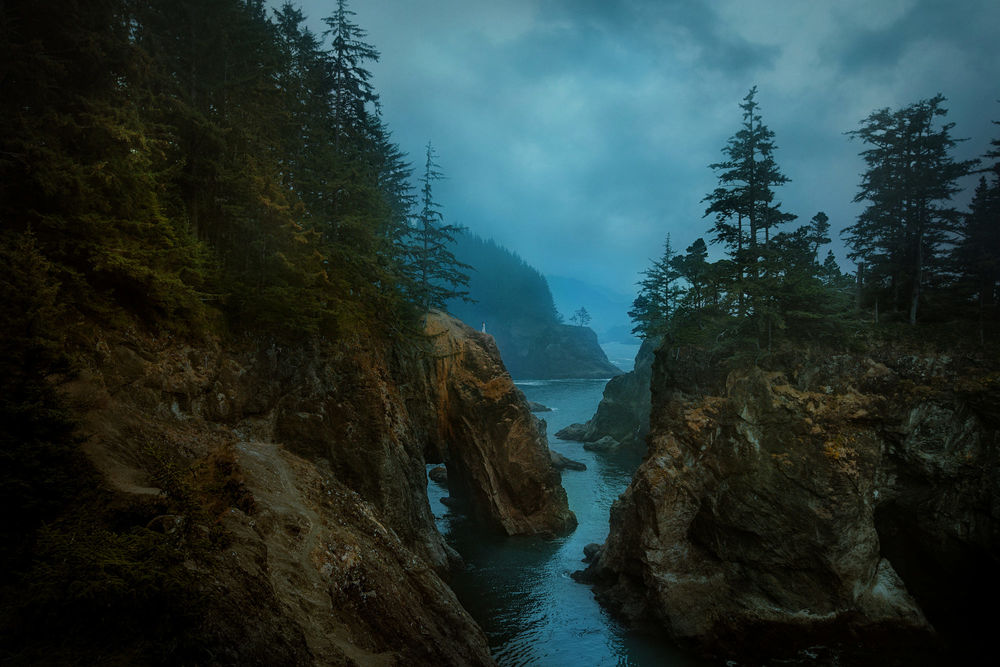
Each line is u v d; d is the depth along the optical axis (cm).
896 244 3662
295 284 2605
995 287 3522
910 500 3153
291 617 1277
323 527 1831
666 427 3662
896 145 3628
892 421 3092
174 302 2000
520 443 4797
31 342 1034
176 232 2033
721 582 3141
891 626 2892
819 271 3603
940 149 3538
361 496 2655
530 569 3888
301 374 2764
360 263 3139
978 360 3097
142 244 1839
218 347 2325
